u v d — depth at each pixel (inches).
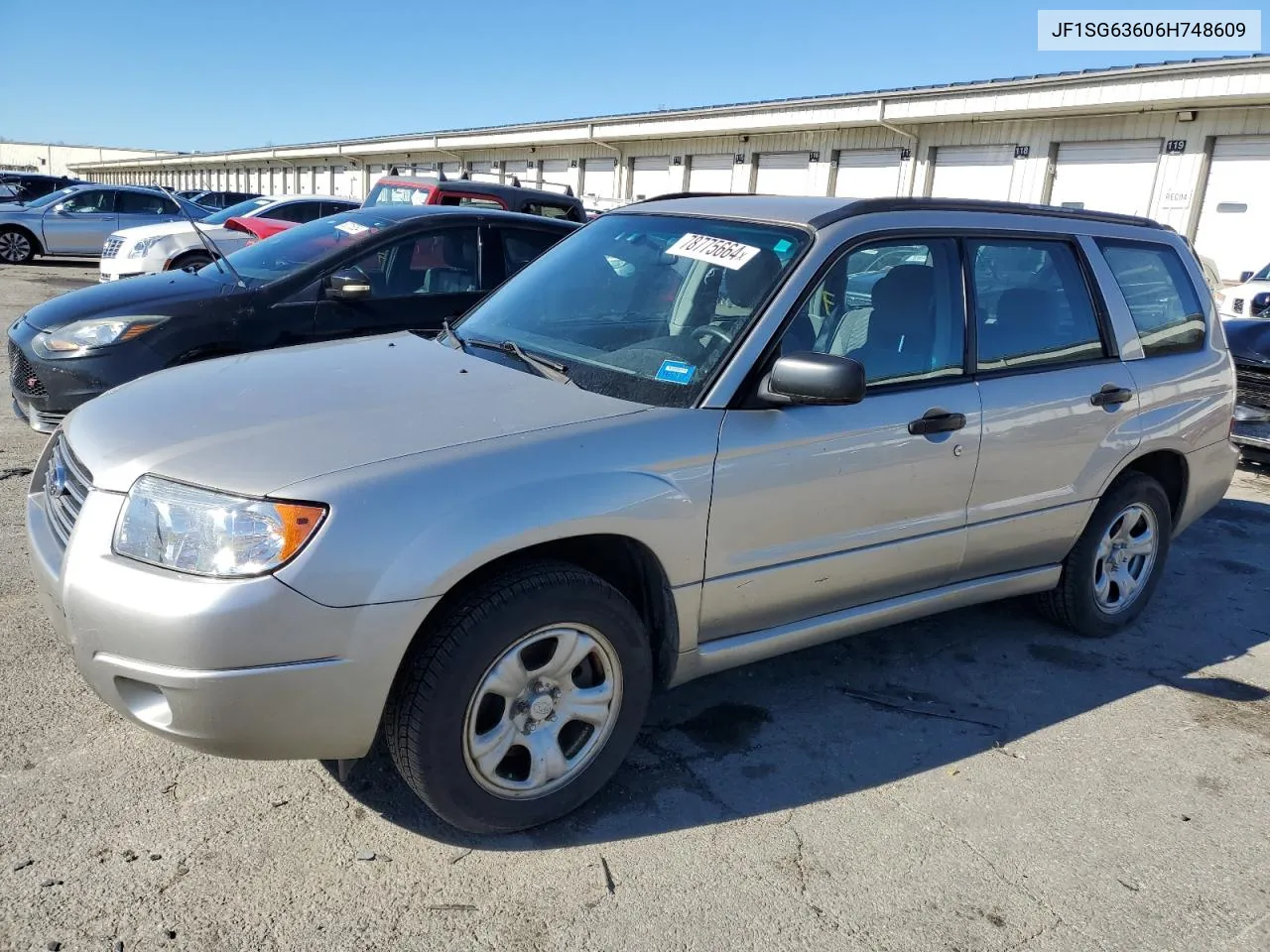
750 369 122.2
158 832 107.0
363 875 103.0
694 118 1061.1
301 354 139.2
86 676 98.7
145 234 541.0
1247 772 135.0
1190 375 176.6
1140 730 144.5
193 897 97.9
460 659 100.6
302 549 93.4
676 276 139.1
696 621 120.8
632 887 104.4
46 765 116.8
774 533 123.8
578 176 1301.7
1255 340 294.0
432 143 1536.7
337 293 229.6
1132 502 171.6
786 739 135.8
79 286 661.9
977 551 149.6
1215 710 152.1
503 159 1455.5
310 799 114.7
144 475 99.3
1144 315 172.7
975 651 168.1
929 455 136.6
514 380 124.6
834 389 113.9
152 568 94.3
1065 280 161.3
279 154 2126.0
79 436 113.5
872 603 141.6
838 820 118.3
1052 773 131.9
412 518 97.2
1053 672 161.6
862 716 143.4
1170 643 177.0
